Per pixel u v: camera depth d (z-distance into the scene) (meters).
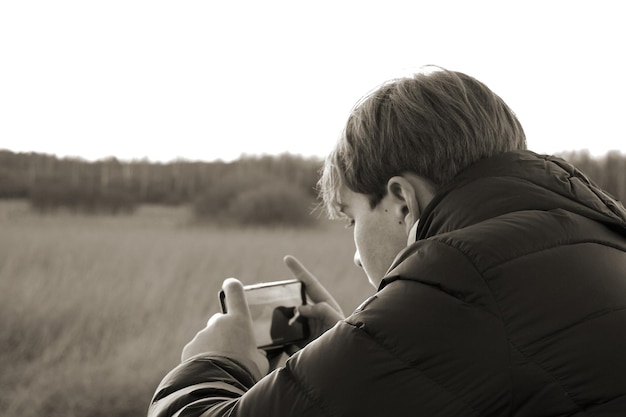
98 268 9.14
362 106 1.16
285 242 17.02
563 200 1.04
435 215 1.05
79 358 4.98
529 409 0.90
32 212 25.39
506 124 1.16
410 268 0.95
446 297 0.91
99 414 4.14
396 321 0.91
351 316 0.95
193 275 9.12
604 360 0.90
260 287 1.39
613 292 0.96
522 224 0.97
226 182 30.70
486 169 1.07
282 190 28.00
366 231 1.16
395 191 1.11
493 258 0.93
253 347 1.17
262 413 0.91
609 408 0.88
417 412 0.87
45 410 4.11
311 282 1.43
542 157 1.13
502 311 0.90
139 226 24.39
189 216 28.66
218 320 1.18
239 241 16.95
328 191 1.23
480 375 0.88
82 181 31.06
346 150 1.16
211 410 0.95
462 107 1.11
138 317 6.34
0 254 9.80
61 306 6.46
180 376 1.05
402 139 1.10
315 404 0.89
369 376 0.88
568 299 0.92
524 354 0.89
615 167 17.72
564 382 0.89
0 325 5.63
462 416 0.87
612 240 1.04
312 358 0.92
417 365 0.88
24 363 4.91
